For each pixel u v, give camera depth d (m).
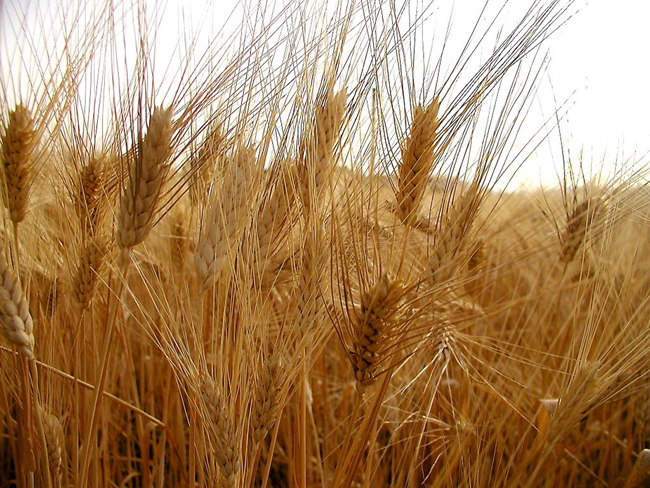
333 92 0.28
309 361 0.30
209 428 0.26
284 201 0.29
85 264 0.31
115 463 0.42
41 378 0.32
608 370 0.30
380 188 0.28
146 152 0.26
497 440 0.34
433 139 0.28
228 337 0.27
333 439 0.44
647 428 0.38
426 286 0.29
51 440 0.31
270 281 0.31
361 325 0.26
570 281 0.49
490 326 0.49
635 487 0.32
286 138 0.29
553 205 0.48
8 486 0.43
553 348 0.48
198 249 0.26
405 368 0.43
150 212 0.27
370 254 0.30
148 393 0.47
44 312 0.35
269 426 0.28
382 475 0.38
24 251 0.34
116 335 0.41
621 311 0.37
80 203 0.31
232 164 0.27
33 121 0.28
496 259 0.39
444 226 0.29
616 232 0.43
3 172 0.27
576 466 0.40
